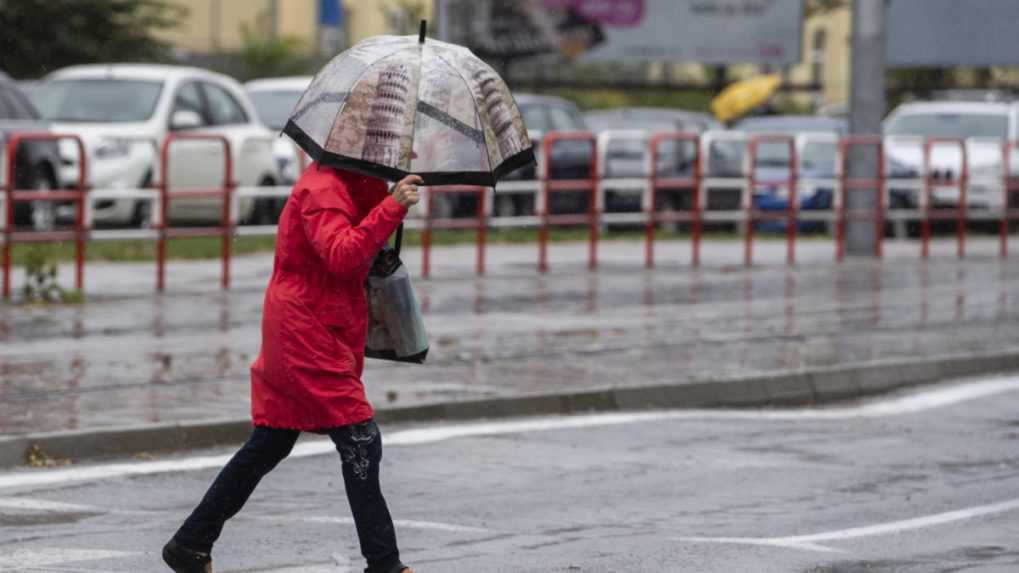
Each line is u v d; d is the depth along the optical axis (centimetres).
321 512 1995
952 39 8556
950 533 1953
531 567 1738
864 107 5550
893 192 6356
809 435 2647
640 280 4631
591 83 10494
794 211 5188
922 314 3984
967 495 2188
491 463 2342
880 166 5419
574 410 2798
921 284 4669
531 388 2822
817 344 3431
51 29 9581
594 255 4891
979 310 4091
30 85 5941
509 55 7969
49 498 2048
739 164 6400
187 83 5359
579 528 1942
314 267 1534
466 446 2459
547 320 3728
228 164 4166
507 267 4881
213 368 2942
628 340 3428
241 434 2469
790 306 4094
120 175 5062
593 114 7069
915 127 6912
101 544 1808
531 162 1595
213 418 2472
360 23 12188
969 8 8538
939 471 2358
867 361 3200
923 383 3219
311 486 2150
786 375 3025
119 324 3491
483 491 2155
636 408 2862
